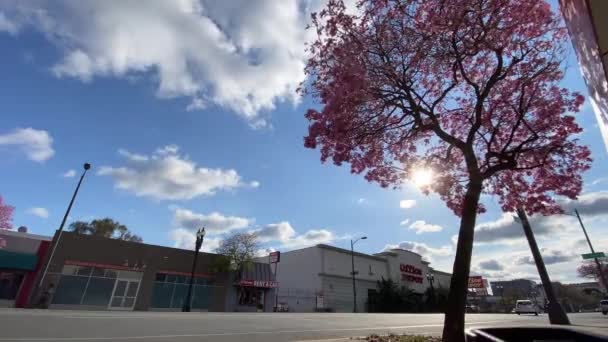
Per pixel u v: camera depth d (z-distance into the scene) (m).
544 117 9.20
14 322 9.71
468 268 7.03
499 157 8.80
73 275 27.50
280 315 20.62
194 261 32.78
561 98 9.20
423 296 58.62
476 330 2.17
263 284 38.75
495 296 89.81
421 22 8.05
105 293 28.62
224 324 12.85
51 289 25.95
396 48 8.58
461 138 10.49
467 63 9.38
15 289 25.47
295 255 51.94
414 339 8.80
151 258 31.77
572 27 2.25
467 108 10.12
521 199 10.41
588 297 85.88
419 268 64.06
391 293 51.66
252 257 37.38
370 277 54.41
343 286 49.91
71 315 12.73
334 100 8.66
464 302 6.80
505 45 8.34
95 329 9.48
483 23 8.02
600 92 1.97
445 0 7.62
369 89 8.50
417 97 8.88
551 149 9.02
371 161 10.41
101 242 29.41
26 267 25.81
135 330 9.82
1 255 25.03
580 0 1.99
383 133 9.77
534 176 10.08
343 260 51.47
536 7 7.91
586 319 24.17
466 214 7.55
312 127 9.33
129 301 29.66
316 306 45.75
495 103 9.59
